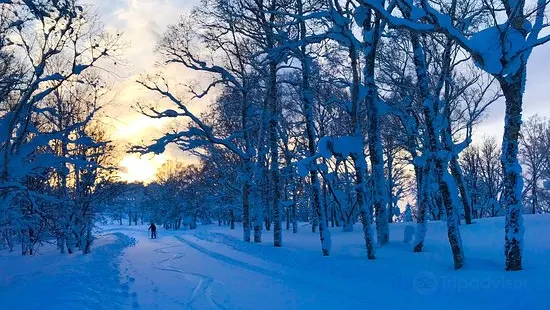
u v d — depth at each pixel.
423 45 21.36
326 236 19.14
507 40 11.17
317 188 19.72
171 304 11.41
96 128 27.27
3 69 15.53
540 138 47.38
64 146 23.25
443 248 17.88
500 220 24.83
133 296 12.60
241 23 24.00
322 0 19.30
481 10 15.93
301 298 11.59
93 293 11.36
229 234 39.09
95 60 14.29
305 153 34.81
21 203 17.25
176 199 84.12
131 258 24.75
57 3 12.70
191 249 30.17
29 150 14.57
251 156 29.58
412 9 12.23
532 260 12.63
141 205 109.81
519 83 11.73
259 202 29.55
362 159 17.48
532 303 8.91
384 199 20.20
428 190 17.75
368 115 19.61
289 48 18.28
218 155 36.81
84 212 26.64
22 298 10.02
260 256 22.11
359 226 38.66
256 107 31.22
